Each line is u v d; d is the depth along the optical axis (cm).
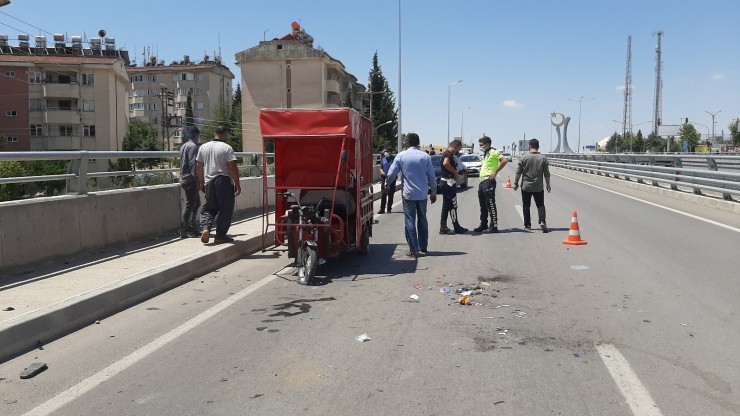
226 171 1033
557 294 743
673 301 698
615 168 3048
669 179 2180
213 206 1037
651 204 1864
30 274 761
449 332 595
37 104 6297
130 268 809
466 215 1719
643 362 504
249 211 1551
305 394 448
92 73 6438
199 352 545
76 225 868
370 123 1112
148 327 625
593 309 670
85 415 420
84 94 6406
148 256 906
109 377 487
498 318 642
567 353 528
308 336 589
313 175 966
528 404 425
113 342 575
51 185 1208
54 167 1276
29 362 522
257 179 1606
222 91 10300
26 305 614
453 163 1295
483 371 488
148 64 10838
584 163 3972
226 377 484
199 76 9925
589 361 507
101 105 6469
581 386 455
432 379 473
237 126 8294
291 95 7112
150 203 1070
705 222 1395
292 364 511
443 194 1301
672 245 1084
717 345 543
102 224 929
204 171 1038
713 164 1845
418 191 1016
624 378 469
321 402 434
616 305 685
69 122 6356
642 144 9912
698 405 420
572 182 3177
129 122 8594
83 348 558
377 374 485
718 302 690
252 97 7169
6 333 535
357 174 956
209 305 716
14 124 6272
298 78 7094
